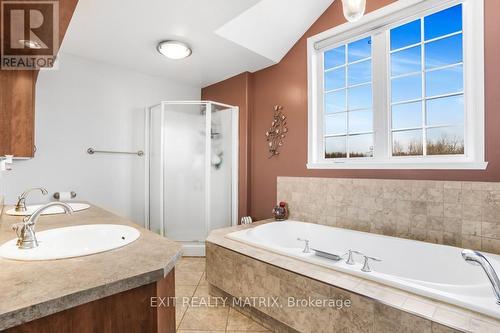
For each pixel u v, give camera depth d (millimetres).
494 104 1875
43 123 2701
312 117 2916
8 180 2506
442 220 2041
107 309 826
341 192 2623
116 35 2527
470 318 1088
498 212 1814
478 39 1940
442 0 2074
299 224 2768
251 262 1888
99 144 3080
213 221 3465
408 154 2350
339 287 1408
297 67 3041
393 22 2328
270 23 2674
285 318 1662
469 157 2004
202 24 2367
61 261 926
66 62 2855
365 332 1305
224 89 3748
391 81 2449
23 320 627
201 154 3457
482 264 1171
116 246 1086
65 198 2736
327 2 2725
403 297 1275
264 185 3387
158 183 3346
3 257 945
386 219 2328
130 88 3338
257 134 3477
